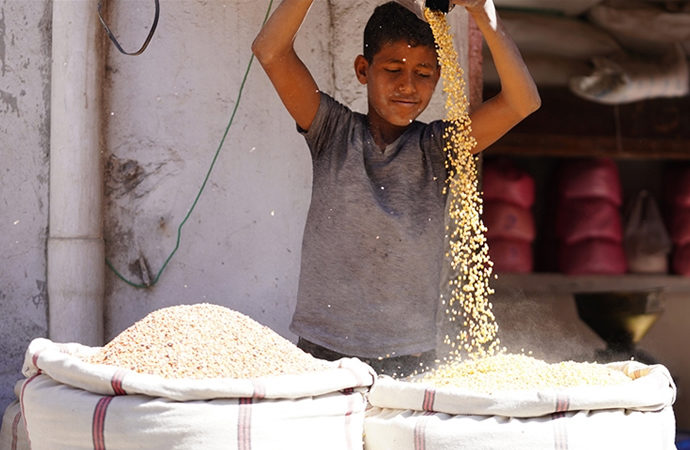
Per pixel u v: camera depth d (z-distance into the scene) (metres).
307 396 1.88
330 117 2.79
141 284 3.39
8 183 3.29
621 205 6.71
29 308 3.29
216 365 1.92
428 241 2.73
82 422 1.83
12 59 3.30
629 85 6.16
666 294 6.39
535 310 5.94
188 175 3.45
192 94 3.46
